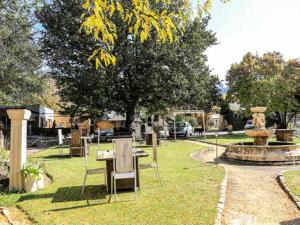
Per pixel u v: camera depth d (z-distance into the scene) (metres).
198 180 8.74
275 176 9.77
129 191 7.71
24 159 8.07
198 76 31.97
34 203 6.71
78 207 6.37
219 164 13.05
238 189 7.96
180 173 10.05
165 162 13.01
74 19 28.09
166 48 27.73
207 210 5.93
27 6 23.77
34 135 36.97
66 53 29.33
